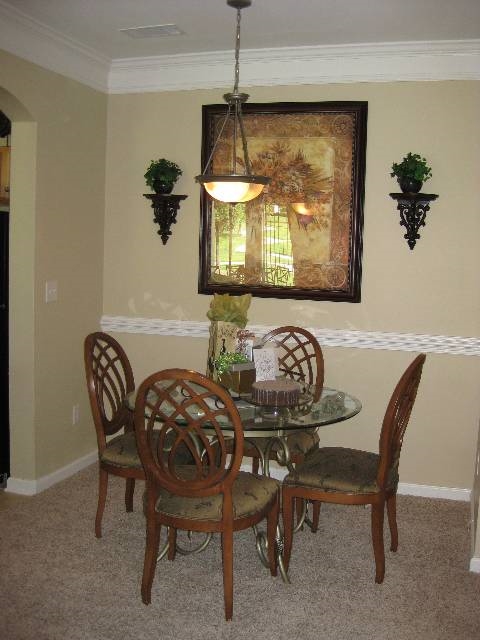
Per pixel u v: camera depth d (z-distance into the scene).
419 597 2.78
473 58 3.64
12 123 3.64
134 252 4.33
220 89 4.06
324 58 3.83
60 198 3.87
